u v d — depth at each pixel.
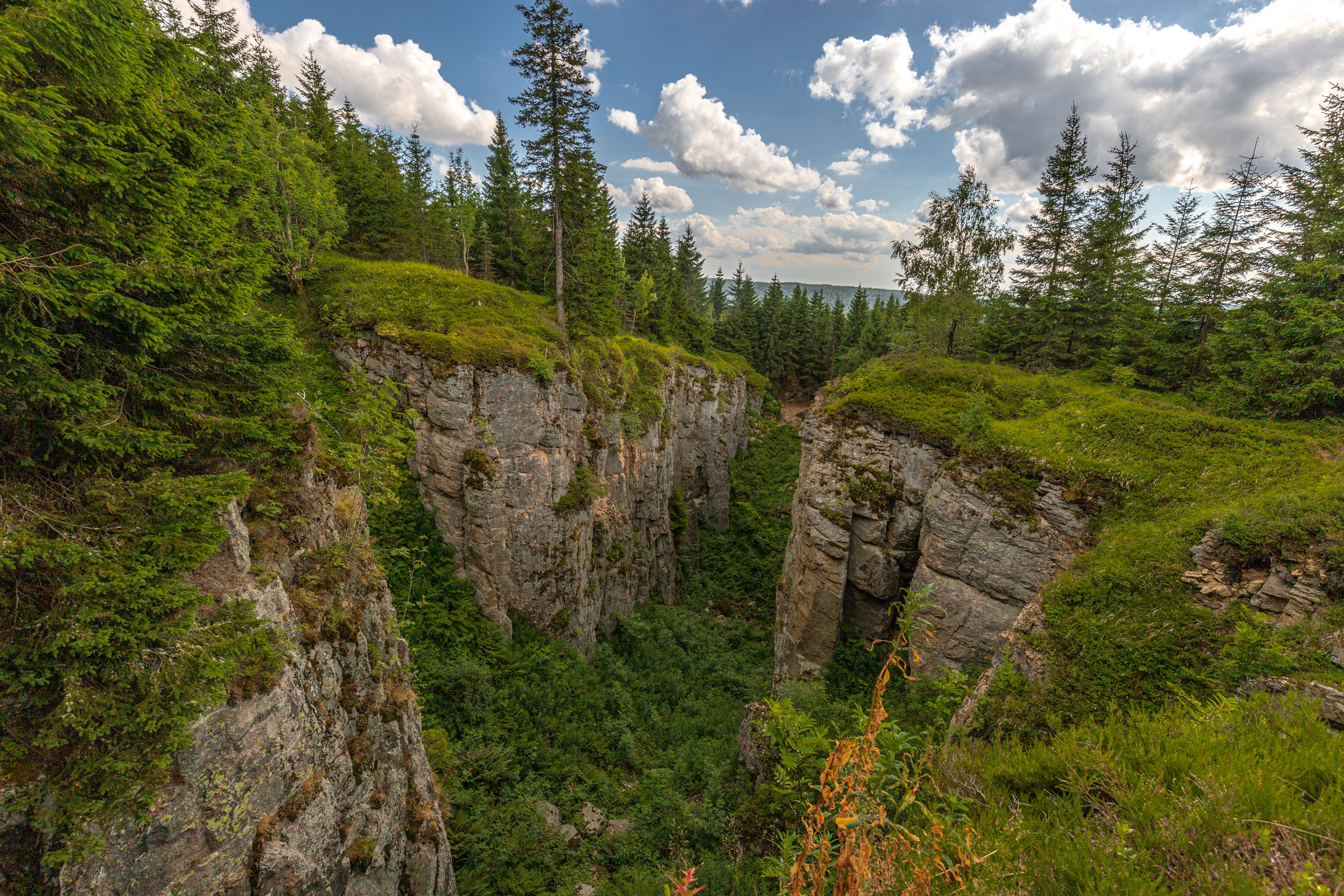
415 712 9.86
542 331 25.44
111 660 4.63
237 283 5.96
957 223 25.28
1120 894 2.90
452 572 19.50
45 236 4.85
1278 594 10.35
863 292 82.19
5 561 3.98
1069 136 25.30
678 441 41.78
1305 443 14.61
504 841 12.26
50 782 4.46
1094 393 20.58
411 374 19.98
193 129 5.86
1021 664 11.78
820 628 21.72
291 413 8.08
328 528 8.75
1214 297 23.06
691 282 82.06
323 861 6.47
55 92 4.38
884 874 3.15
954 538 17.31
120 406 5.31
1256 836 3.05
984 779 5.05
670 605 33.53
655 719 19.66
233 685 5.59
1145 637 10.89
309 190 24.70
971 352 30.02
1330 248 16.41
